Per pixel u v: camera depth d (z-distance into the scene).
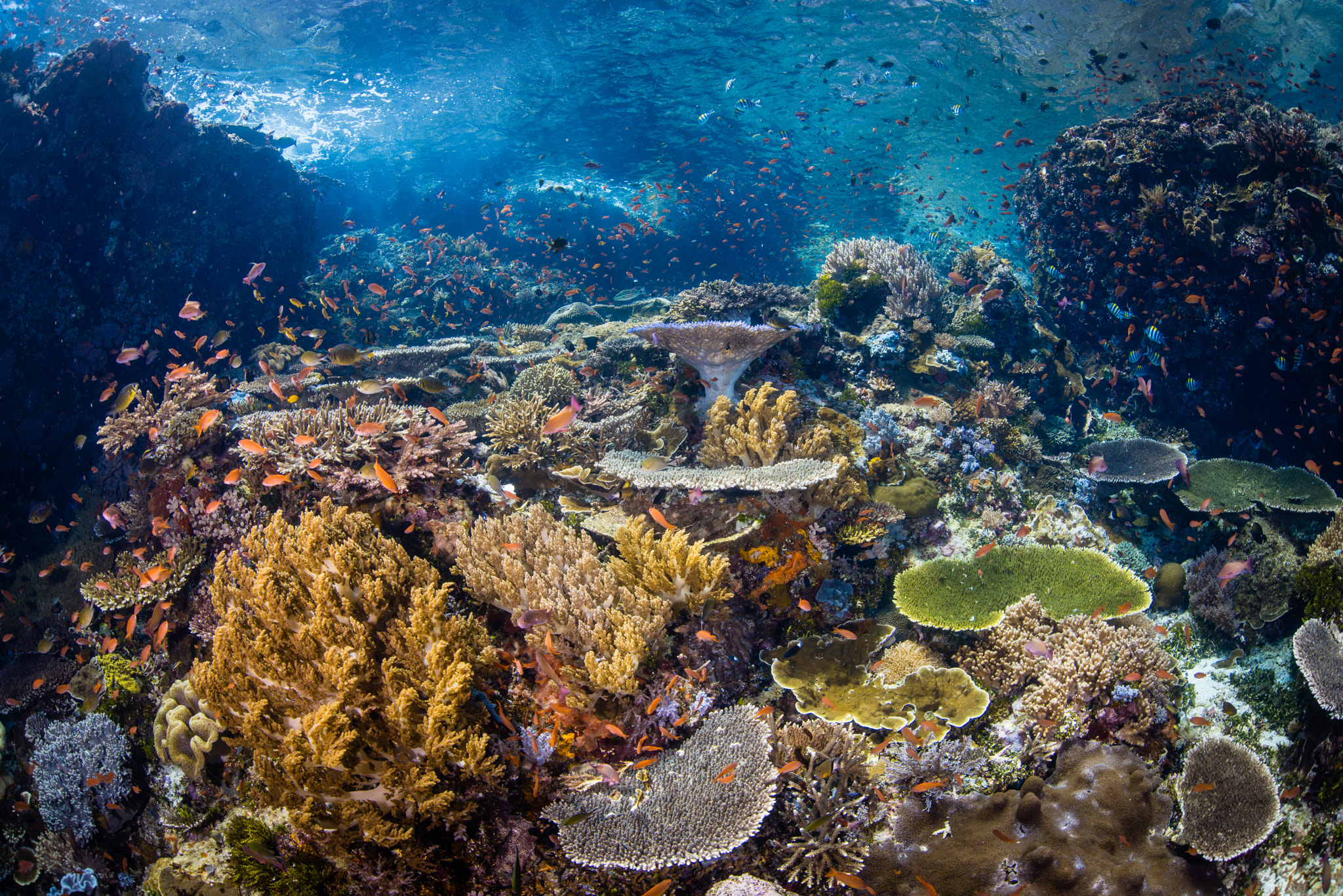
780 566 1.58
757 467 1.67
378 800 1.14
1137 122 3.31
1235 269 2.88
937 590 1.66
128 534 2.04
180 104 3.69
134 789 1.72
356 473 1.62
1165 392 3.26
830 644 1.52
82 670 1.90
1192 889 1.23
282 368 3.29
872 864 1.23
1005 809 1.27
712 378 2.00
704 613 1.42
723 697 1.43
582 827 1.13
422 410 1.89
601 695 1.28
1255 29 4.54
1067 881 1.20
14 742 1.99
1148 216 3.07
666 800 1.16
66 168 3.28
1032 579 1.71
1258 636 1.76
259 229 4.18
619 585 1.41
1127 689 1.40
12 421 3.11
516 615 1.36
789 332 1.92
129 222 3.51
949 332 2.95
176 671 1.79
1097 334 3.55
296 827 1.13
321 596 1.20
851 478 1.76
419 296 4.58
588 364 2.38
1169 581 2.03
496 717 1.24
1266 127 2.85
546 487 1.93
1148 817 1.28
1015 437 2.47
